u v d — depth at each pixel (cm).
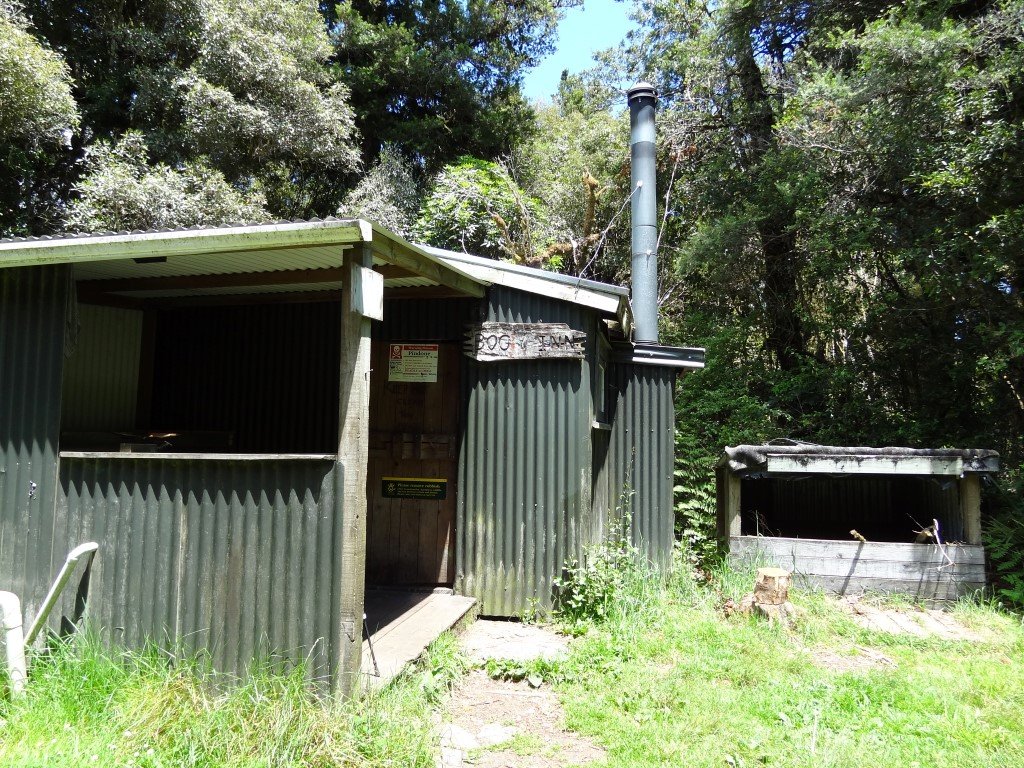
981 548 552
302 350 572
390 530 536
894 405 968
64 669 349
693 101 1213
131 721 312
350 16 1509
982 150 730
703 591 562
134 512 365
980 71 762
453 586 522
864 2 973
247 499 350
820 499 773
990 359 798
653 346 630
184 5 1189
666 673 409
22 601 373
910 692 383
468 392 531
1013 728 347
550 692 389
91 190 981
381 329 549
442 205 1257
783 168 1012
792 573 574
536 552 511
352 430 339
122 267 443
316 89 1300
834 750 319
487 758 314
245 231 334
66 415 516
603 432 615
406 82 1591
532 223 1309
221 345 590
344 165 1423
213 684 344
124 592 363
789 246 1099
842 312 1037
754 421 919
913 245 866
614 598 490
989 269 746
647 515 616
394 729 316
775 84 1122
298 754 295
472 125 1644
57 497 375
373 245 354
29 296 386
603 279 1401
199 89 1114
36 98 889
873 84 811
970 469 557
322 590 337
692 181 1223
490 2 1694
